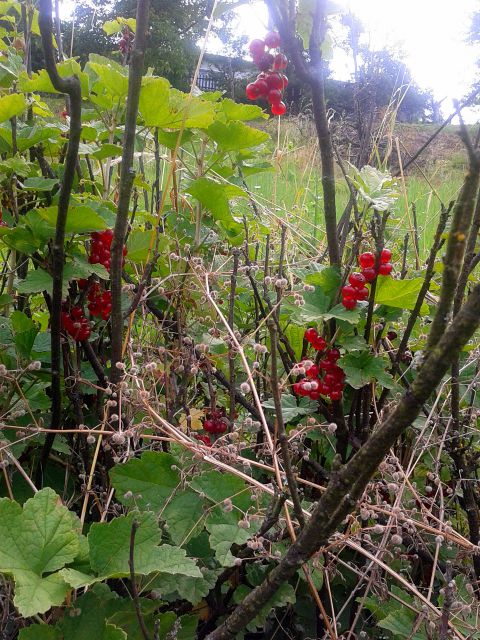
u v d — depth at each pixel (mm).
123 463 1708
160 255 2201
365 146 3885
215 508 1678
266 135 2320
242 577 1848
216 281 2176
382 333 2062
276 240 3170
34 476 2033
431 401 2385
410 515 1836
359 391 1996
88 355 1936
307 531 1211
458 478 2033
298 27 1844
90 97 2125
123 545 1369
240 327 2529
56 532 1329
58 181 1912
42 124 2270
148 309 2281
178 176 2891
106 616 1443
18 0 3219
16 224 1963
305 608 1924
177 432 1676
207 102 2053
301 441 1923
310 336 1918
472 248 1825
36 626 1298
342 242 2117
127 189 1690
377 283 1899
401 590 1791
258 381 2326
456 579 1830
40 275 1799
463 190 1021
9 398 1854
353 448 2041
